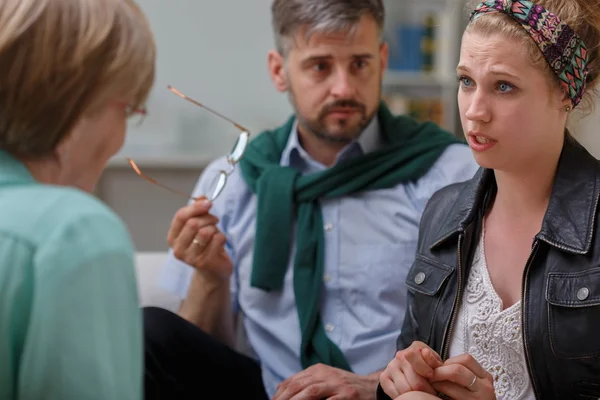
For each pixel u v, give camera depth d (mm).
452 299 1186
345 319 1554
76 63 798
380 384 1161
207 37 3502
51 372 732
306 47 1523
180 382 1428
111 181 3439
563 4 1031
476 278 1167
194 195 1712
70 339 737
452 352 1188
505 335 1117
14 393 761
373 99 1565
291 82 1580
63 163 862
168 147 3516
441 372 1090
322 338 1528
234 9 3490
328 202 1593
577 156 1110
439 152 1597
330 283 1560
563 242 1056
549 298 1058
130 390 787
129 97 868
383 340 1521
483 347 1148
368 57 1530
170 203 3480
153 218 3482
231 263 1565
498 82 1039
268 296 1596
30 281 748
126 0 890
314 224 1575
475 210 1190
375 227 1564
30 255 751
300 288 1550
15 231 757
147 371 1375
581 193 1079
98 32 811
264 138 1729
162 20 3475
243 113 3559
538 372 1084
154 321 1441
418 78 3594
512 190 1135
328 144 1621
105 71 820
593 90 1104
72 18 806
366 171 1581
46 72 792
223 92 3545
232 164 1522
